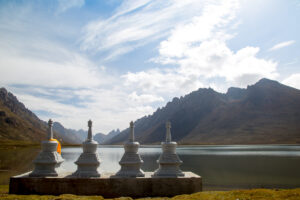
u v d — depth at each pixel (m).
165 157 23.22
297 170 49.78
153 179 22.39
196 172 48.38
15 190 22.38
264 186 34.44
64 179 22.39
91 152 23.53
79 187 22.25
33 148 144.00
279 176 42.62
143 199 20.45
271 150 129.75
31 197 20.34
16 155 90.50
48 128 24.42
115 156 91.81
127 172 22.84
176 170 23.20
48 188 22.28
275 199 18.45
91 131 24.22
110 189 22.23
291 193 19.62
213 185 35.16
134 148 23.53
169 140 23.88
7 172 45.62
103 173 25.11
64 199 19.41
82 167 23.22
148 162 67.06
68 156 90.19
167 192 22.25
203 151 127.56
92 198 19.98
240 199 18.92
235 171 49.41
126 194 22.17
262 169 52.03
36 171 23.16
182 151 129.62
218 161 70.56
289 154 96.56
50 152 23.66
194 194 21.08
